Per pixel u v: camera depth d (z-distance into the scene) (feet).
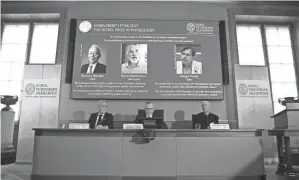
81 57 15.56
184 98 15.25
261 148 9.64
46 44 17.58
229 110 15.56
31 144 15.06
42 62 17.33
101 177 9.21
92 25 15.92
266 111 15.58
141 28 15.92
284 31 18.11
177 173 9.28
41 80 15.67
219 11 16.78
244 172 9.37
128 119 15.23
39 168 9.30
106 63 15.51
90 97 15.16
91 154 9.37
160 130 9.48
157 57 15.62
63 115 15.29
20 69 17.26
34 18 17.44
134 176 9.23
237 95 15.65
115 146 9.42
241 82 15.83
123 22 15.98
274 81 17.42
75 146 9.43
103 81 15.31
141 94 15.24
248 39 17.95
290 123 10.55
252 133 9.72
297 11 16.99
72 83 15.26
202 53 15.71
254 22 17.93
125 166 9.29
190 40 15.84
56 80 15.67
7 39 17.65
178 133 9.57
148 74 15.43
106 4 16.63
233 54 16.22
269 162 15.10
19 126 15.20
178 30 15.94
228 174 9.33
